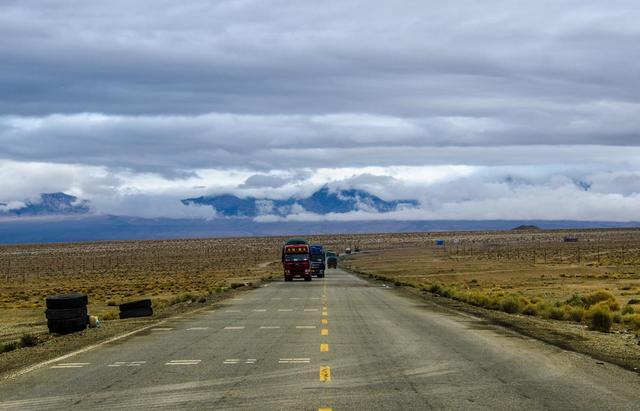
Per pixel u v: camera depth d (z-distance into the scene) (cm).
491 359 1678
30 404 1205
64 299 2580
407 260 13925
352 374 1460
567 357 1727
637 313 3297
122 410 1143
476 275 8694
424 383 1357
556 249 17100
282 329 2411
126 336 2277
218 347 1928
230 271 11356
